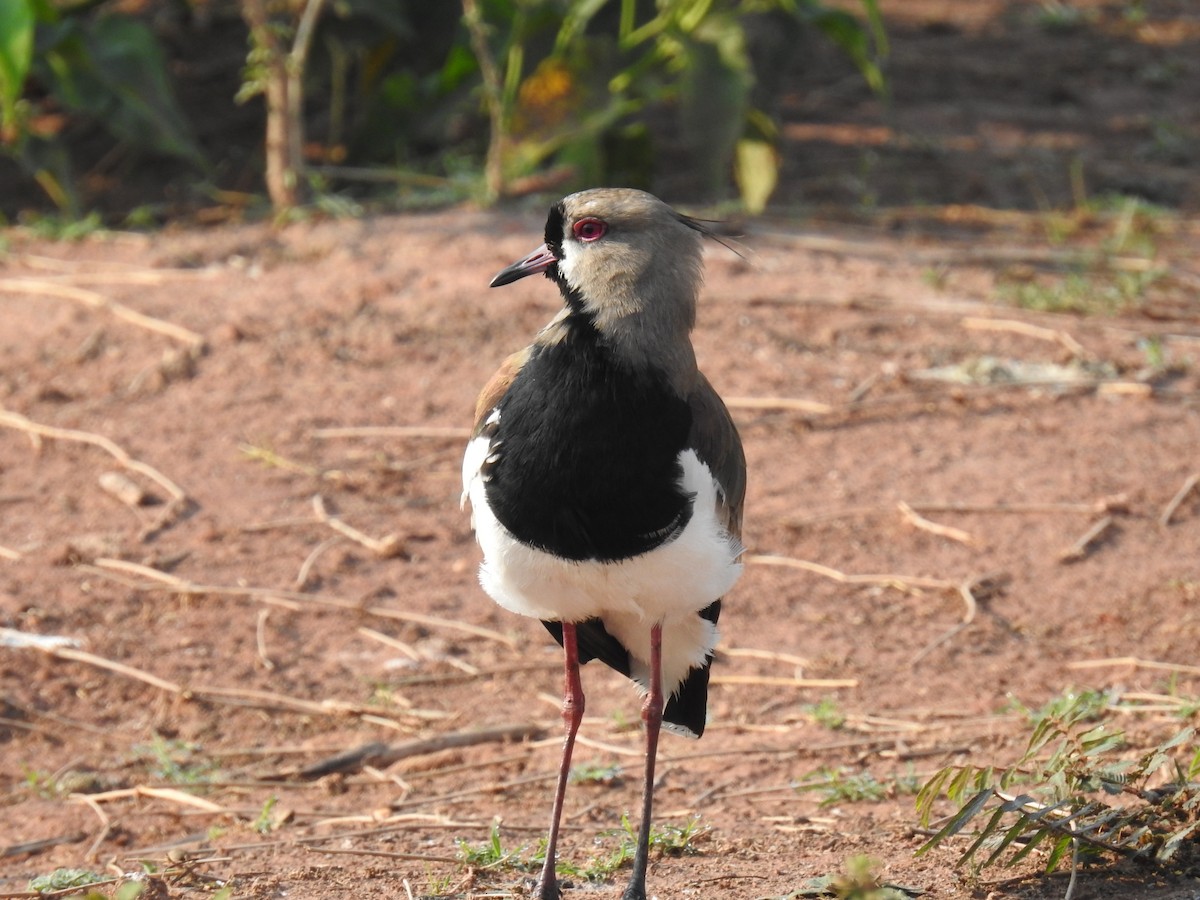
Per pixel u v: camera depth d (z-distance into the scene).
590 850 8.16
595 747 9.66
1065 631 10.80
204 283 15.71
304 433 13.21
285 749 9.76
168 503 12.26
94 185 18.30
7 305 15.29
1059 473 12.57
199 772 9.50
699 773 9.26
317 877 7.84
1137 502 12.17
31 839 8.75
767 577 11.52
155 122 16.92
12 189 18.28
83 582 11.34
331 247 16.36
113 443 13.02
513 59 17.11
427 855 8.09
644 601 7.37
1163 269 15.82
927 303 15.17
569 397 7.12
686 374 7.33
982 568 11.52
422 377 13.95
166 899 7.50
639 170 17.88
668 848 8.09
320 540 11.91
